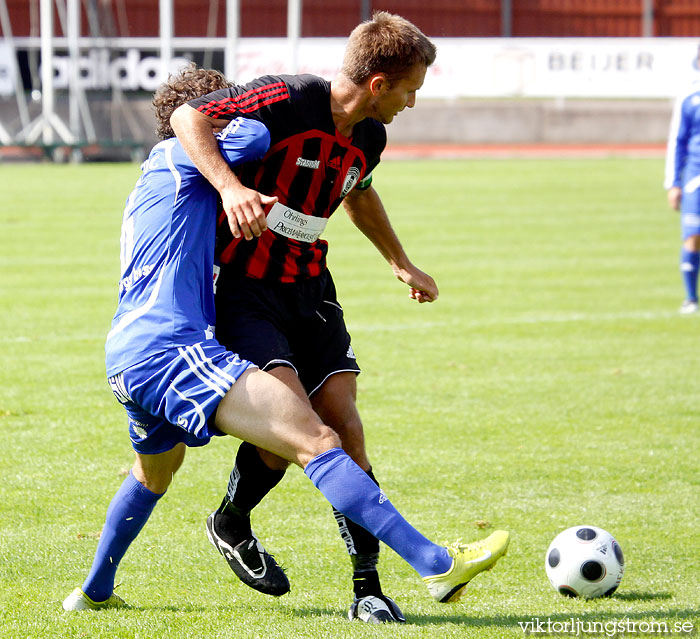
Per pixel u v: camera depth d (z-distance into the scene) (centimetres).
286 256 1238
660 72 9475
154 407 1095
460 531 1562
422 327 3161
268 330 1204
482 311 3412
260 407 1072
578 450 1984
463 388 2456
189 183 1136
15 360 2658
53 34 10744
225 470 1855
